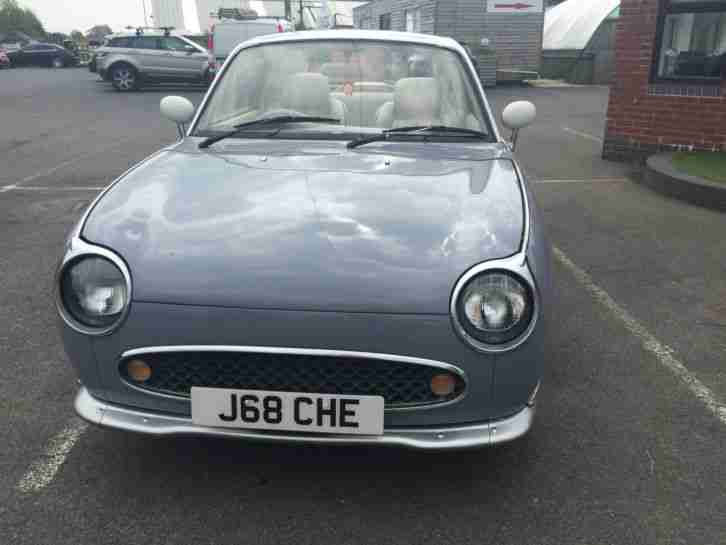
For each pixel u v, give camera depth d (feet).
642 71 26.48
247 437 6.74
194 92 63.77
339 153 9.30
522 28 71.41
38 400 9.36
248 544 6.80
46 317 12.10
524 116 10.84
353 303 6.26
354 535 6.93
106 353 6.64
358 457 8.16
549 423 9.02
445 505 7.39
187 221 7.13
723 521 7.23
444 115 10.49
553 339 11.57
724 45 24.38
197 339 6.40
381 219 7.15
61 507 7.25
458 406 6.61
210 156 9.18
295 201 7.53
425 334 6.29
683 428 8.98
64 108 49.21
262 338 6.31
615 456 8.33
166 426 6.81
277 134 10.07
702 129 25.50
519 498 7.53
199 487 7.60
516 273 6.46
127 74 64.34
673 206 20.61
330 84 10.73
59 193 21.81
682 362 10.83
